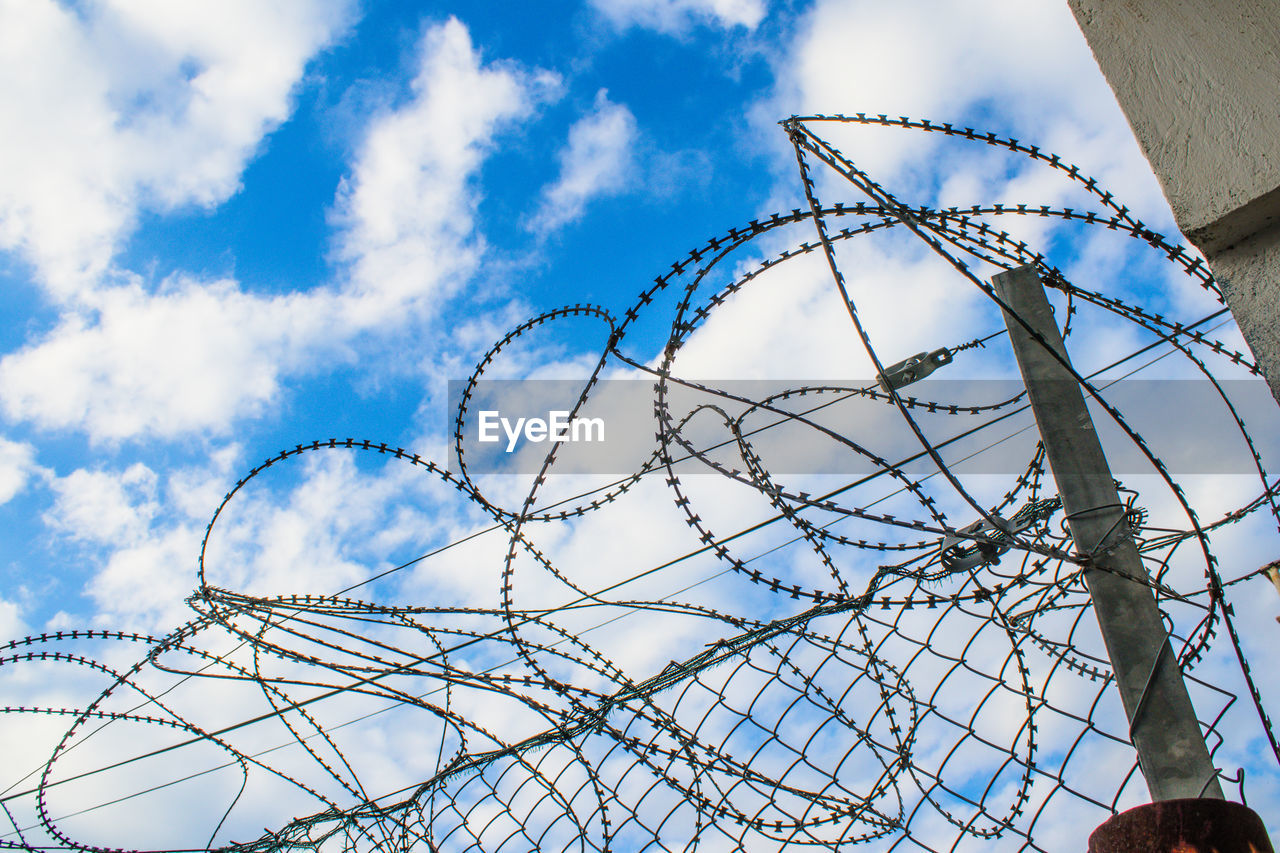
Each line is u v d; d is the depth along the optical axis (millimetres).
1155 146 1922
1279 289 1729
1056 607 2062
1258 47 1899
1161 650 1738
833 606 2199
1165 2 2059
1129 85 2016
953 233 2279
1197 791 1604
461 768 2686
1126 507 1911
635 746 2416
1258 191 1745
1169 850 1401
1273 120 1805
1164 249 2107
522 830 2512
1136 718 1703
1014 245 2283
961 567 2150
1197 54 1961
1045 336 2133
